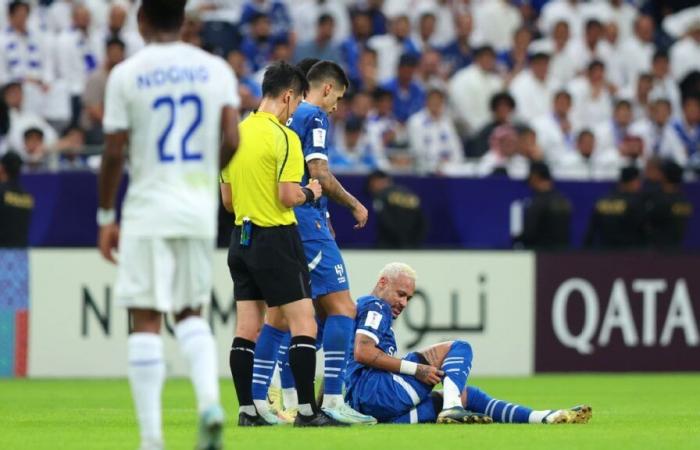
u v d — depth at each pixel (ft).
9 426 115.44
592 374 217.36
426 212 220.02
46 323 199.72
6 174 201.77
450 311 211.41
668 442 99.76
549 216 218.79
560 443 97.19
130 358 82.07
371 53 253.03
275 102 108.68
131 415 130.31
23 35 243.40
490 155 238.27
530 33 280.51
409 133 242.78
